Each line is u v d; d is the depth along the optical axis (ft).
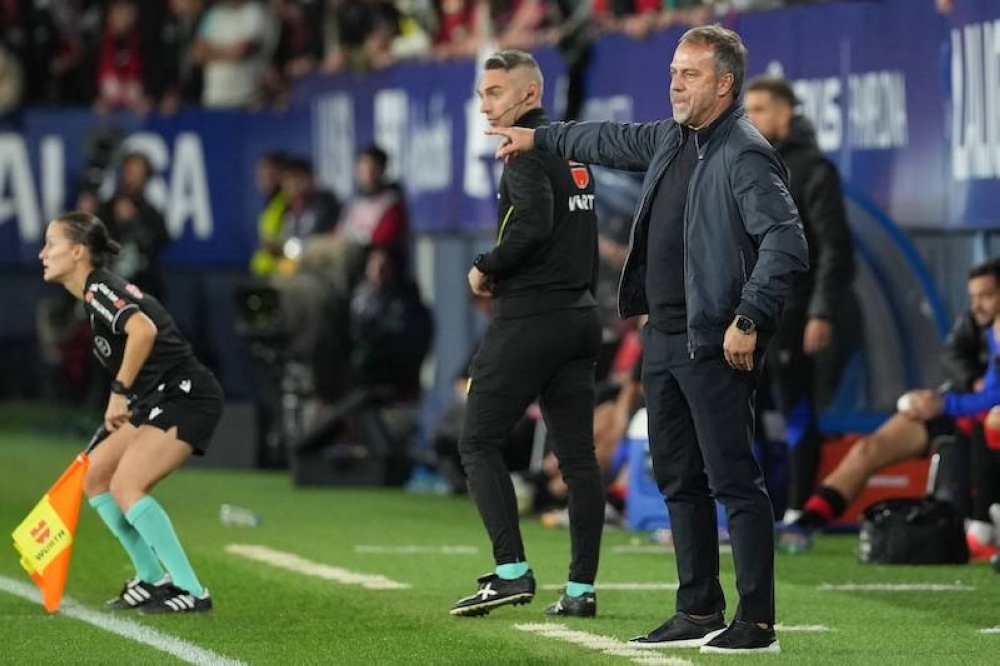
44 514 83.82
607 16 153.99
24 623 83.30
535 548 112.06
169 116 212.43
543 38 158.71
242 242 211.20
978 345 109.29
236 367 213.05
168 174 212.84
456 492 148.97
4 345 221.87
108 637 79.10
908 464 119.24
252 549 111.14
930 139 121.19
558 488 130.21
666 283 72.74
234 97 211.82
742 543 72.08
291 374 170.40
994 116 113.80
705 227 71.15
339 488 154.61
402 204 172.35
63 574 83.87
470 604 83.15
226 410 171.73
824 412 122.01
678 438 74.18
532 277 83.15
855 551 110.01
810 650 73.72
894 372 122.93
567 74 154.61
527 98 83.51
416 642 76.74
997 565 99.76
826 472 120.06
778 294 69.41
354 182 194.29
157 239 192.34
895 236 123.13
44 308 208.23
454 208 172.55
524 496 131.03
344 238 173.17
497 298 84.07
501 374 83.20
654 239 73.10
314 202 185.68
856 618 83.10
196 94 213.25
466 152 169.58
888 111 124.67
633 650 73.82
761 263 69.67
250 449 170.60
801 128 113.91
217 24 211.82
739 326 69.31
